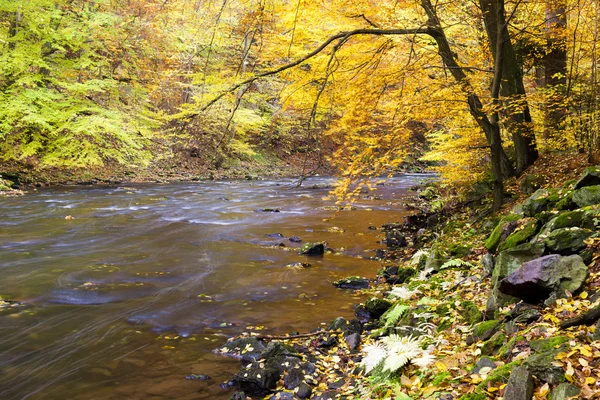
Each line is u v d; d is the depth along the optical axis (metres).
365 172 7.71
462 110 9.81
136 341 6.30
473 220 10.94
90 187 24.06
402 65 9.10
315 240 13.09
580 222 5.94
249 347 5.93
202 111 8.02
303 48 9.72
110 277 9.28
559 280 4.60
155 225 15.05
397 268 9.55
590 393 2.98
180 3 8.15
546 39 11.76
